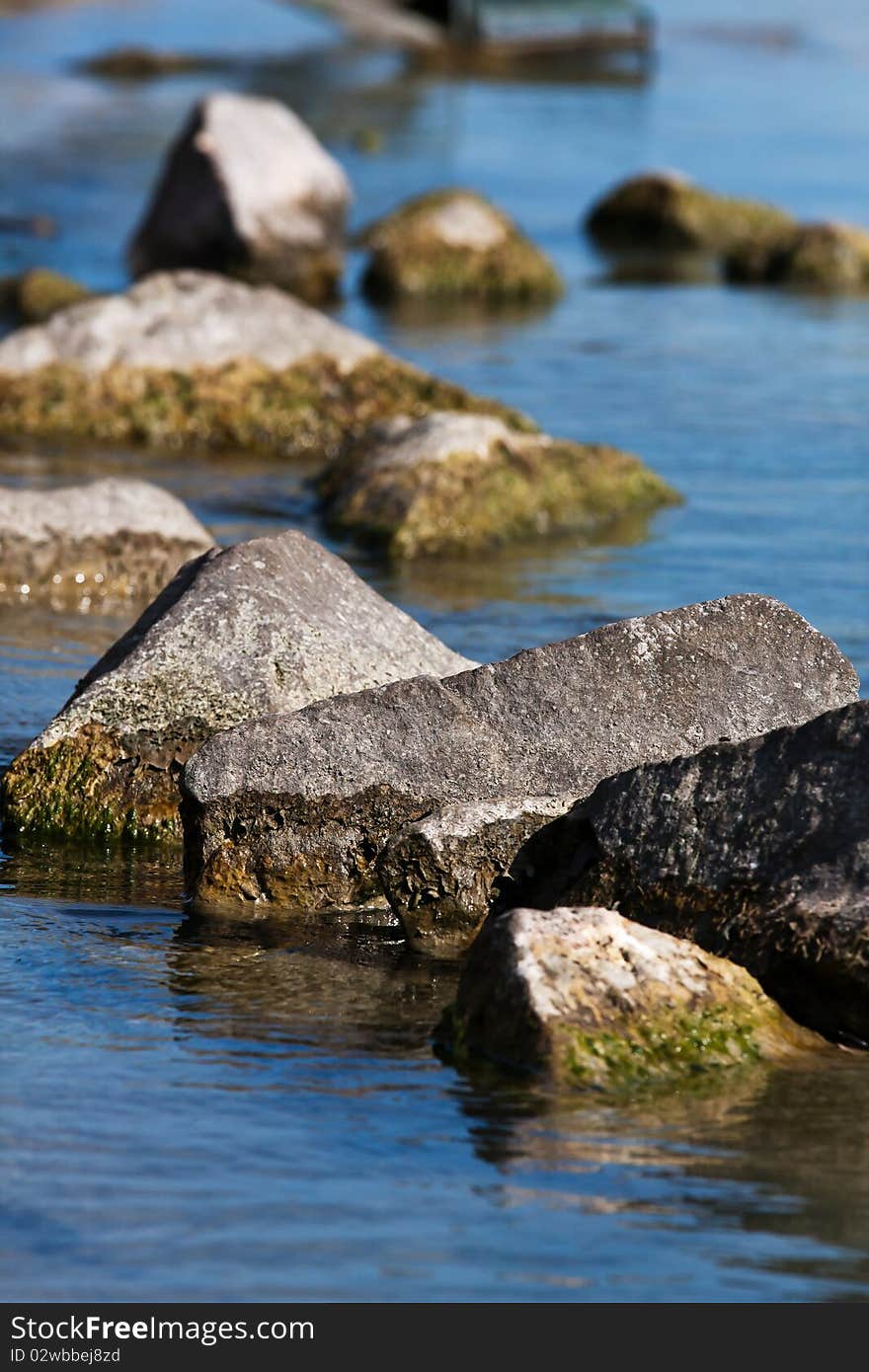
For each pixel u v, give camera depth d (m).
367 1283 17.75
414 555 50.78
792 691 28.55
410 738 28.03
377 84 179.88
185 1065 22.16
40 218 109.94
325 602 31.59
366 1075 22.06
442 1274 17.94
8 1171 19.41
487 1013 22.80
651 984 22.86
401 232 99.56
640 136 153.25
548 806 27.23
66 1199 18.92
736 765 25.39
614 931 23.31
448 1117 21.02
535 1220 18.91
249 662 30.45
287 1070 22.14
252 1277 17.78
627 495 55.72
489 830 27.08
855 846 24.12
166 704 30.39
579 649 28.42
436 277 98.25
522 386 73.44
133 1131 20.41
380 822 27.89
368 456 55.44
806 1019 23.89
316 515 54.81
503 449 54.81
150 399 65.12
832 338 86.75
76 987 24.44
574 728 28.11
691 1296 17.77
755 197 127.00
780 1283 17.98
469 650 41.22
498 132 152.88
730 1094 21.86
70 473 59.22
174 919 27.34
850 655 41.19
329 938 27.03
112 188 123.50
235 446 64.62
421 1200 19.19
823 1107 21.62
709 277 106.44
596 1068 21.97
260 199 97.00
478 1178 19.70
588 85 185.25
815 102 180.50
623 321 91.00
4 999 23.86
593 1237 18.64
